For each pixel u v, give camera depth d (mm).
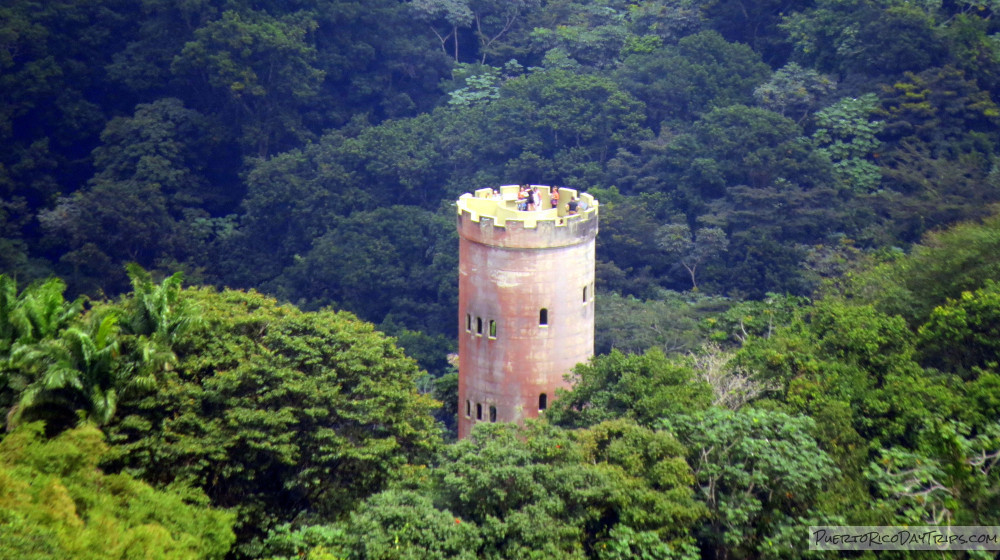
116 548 187625
